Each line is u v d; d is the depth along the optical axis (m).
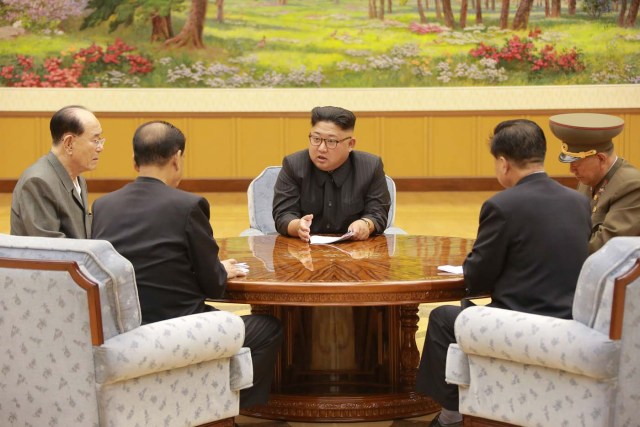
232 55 12.71
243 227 9.88
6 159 12.66
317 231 5.01
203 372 3.39
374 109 12.80
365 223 4.83
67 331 3.07
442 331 3.74
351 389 4.37
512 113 12.80
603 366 3.02
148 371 3.15
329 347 4.38
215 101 12.73
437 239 4.86
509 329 3.22
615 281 2.98
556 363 3.12
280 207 4.99
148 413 3.22
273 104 12.75
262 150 12.83
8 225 10.00
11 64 12.56
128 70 12.65
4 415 3.27
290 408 4.20
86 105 12.62
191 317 3.30
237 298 3.74
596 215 4.33
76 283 3.00
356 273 3.88
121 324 3.12
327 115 4.75
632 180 4.21
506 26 12.76
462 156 12.88
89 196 12.55
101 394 3.09
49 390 3.17
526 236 3.54
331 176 4.96
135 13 12.55
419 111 12.80
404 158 12.89
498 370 3.35
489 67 12.78
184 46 12.66
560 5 12.70
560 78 12.81
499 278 3.65
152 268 3.55
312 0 12.71
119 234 3.57
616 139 12.88
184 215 3.59
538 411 3.25
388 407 4.21
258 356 3.79
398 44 12.77
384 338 4.37
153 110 12.68
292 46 12.75
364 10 12.73
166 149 3.67
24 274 3.08
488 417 3.42
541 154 3.67
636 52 12.76
